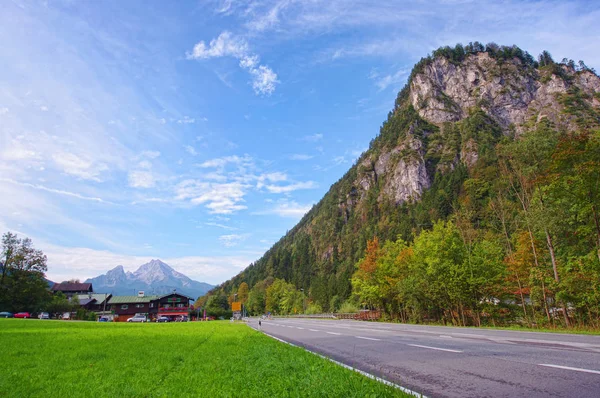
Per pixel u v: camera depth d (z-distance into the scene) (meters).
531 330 21.84
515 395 5.43
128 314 103.12
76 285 115.50
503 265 35.06
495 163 115.94
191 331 26.86
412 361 9.44
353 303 88.38
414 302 41.25
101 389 6.51
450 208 118.50
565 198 26.98
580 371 6.86
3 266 65.88
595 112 172.88
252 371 8.17
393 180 194.88
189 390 6.36
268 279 182.12
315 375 7.26
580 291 25.77
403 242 53.66
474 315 35.84
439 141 197.00
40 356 11.20
